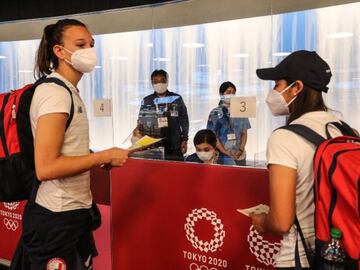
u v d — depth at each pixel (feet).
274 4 11.30
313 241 3.35
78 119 4.15
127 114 15.47
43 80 4.15
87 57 4.29
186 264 5.80
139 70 15.38
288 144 3.24
